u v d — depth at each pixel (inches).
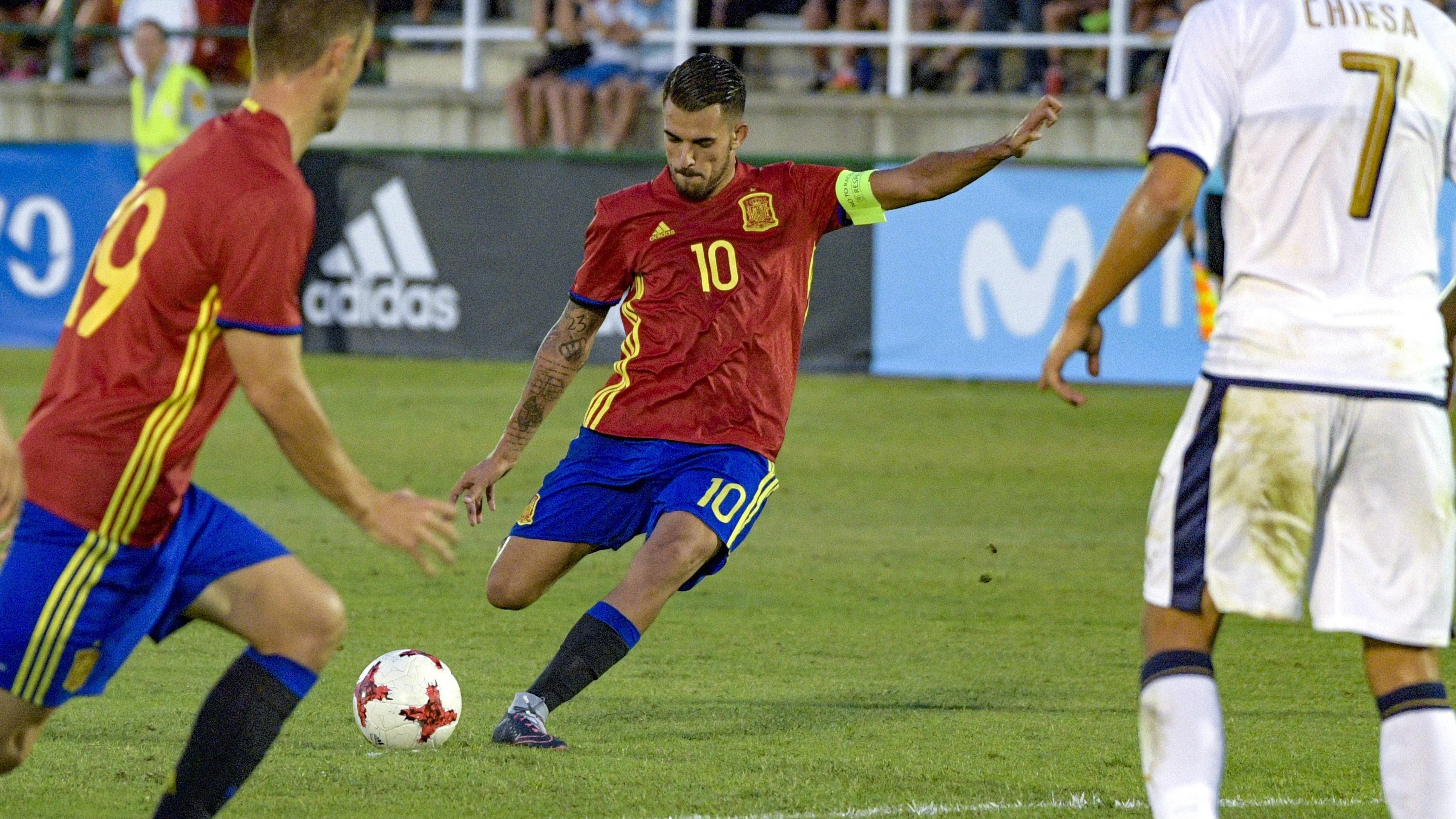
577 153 1971.0
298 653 482.6
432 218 2028.8
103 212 2046.0
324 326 2082.9
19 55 2581.2
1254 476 454.3
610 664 646.5
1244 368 455.8
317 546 1106.1
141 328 447.2
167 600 476.1
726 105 674.8
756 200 690.2
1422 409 455.2
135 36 2015.3
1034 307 1898.4
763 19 2468.0
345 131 2313.0
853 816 554.9
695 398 686.5
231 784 476.1
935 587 999.0
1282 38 459.5
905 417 1742.1
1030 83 2228.1
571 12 2234.3
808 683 764.0
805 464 1478.8
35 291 2089.1
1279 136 456.8
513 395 1845.5
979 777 605.6
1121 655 829.8
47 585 450.9
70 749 633.6
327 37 460.4
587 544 692.7
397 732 633.6
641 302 696.4
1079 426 1697.8
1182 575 463.2
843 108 2191.2
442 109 2283.5
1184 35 472.1
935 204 1921.8
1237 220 465.1
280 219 439.8
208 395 460.1
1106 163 1852.9
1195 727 455.2
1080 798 578.9
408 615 906.7
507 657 813.2
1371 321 453.7
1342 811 568.1
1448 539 459.8
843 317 1969.7
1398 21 465.1
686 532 655.1
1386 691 469.4
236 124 457.1
